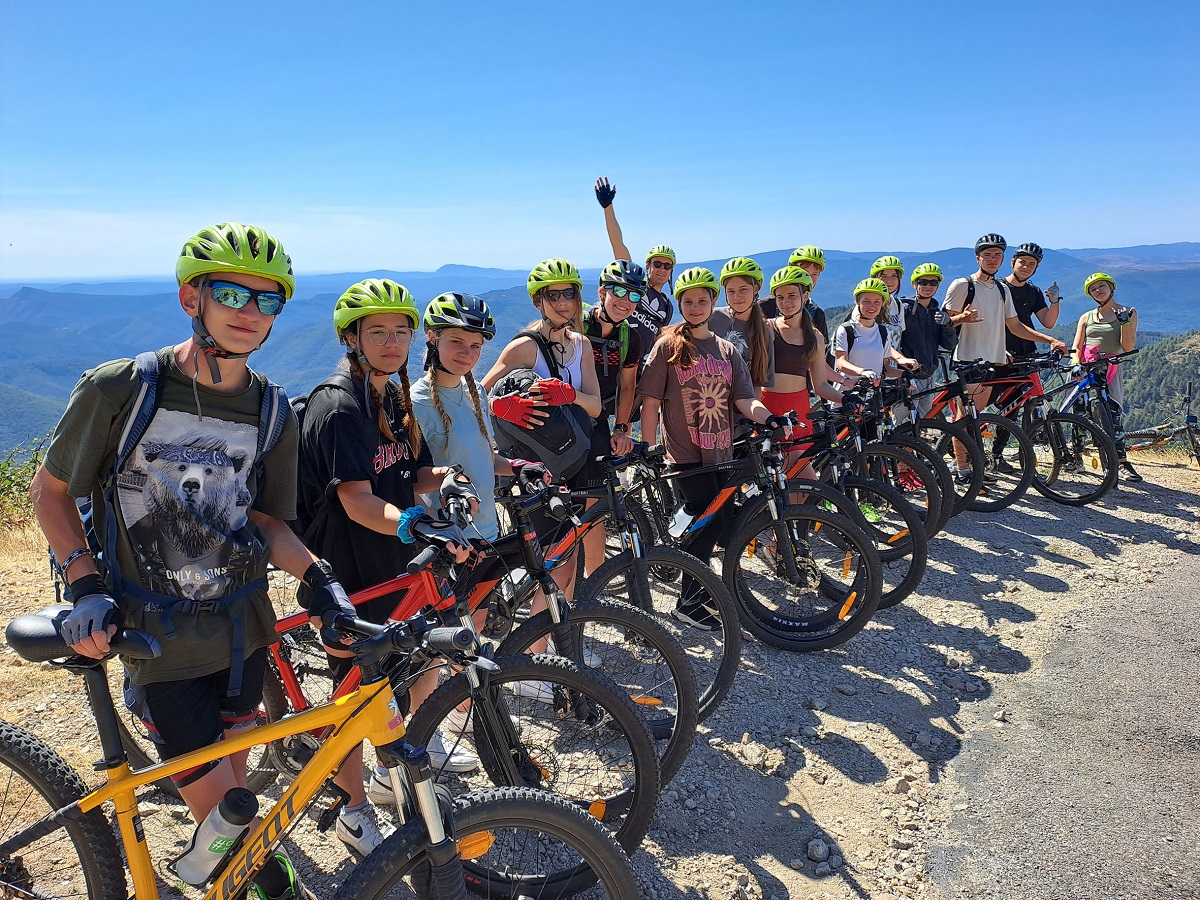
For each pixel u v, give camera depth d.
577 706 3.00
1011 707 4.26
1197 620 5.31
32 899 2.26
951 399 7.68
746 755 3.70
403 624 1.96
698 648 4.55
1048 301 8.26
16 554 5.61
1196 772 3.72
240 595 2.24
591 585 3.65
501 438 4.29
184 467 2.06
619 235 6.98
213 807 2.05
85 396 1.93
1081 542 6.80
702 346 4.70
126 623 2.09
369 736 1.99
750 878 2.96
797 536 4.70
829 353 7.09
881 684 4.45
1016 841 3.26
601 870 2.17
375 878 1.87
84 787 2.17
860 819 3.36
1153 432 9.39
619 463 3.90
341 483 2.70
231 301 1.96
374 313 2.72
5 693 3.63
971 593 5.73
